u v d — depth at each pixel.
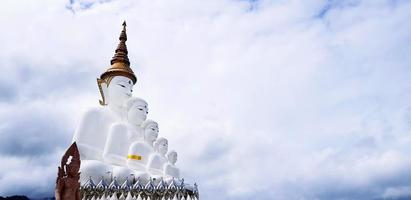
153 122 33.22
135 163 29.80
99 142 31.27
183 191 27.66
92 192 26.00
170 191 27.14
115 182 26.80
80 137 30.53
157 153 30.98
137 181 27.23
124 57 37.94
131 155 30.02
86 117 31.58
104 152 30.30
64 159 23.61
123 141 31.06
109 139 30.72
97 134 31.44
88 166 27.30
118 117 33.88
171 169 30.64
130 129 32.12
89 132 31.05
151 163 29.83
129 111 33.31
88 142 30.72
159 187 27.14
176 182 28.00
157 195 26.81
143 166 29.92
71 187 23.16
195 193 29.34
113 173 27.89
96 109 32.56
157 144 33.25
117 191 26.28
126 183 26.80
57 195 22.66
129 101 33.56
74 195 23.14
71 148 24.03
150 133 32.56
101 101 35.59
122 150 30.70
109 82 35.38
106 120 32.56
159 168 30.08
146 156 30.55
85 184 26.28
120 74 35.47
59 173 23.20
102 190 26.08
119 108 34.41
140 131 33.06
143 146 30.80
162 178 28.47
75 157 23.94
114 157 29.92
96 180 27.14
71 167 23.55
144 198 26.38
